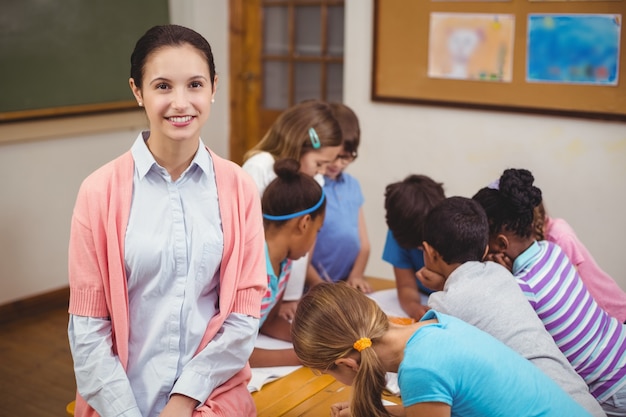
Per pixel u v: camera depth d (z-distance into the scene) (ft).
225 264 5.69
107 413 5.37
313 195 6.96
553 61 11.23
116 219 5.42
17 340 11.97
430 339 4.94
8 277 12.71
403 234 7.76
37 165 12.89
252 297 5.78
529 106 11.57
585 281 7.54
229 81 16.81
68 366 11.08
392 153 13.14
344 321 4.99
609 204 11.23
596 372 6.39
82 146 13.55
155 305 5.55
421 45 12.39
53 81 12.85
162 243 5.45
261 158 8.48
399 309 8.13
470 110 12.15
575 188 11.47
